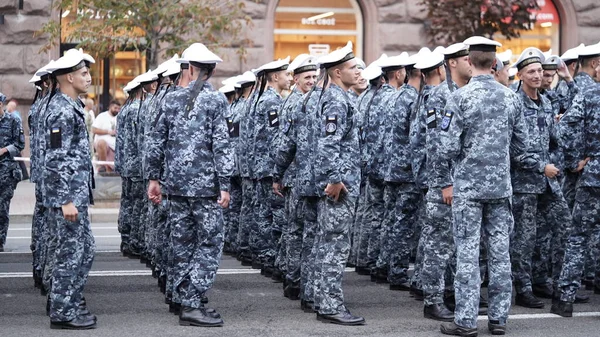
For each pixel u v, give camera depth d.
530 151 12.53
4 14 27.08
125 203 17.30
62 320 10.95
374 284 14.36
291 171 12.85
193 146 10.99
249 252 16.28
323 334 10.84
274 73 15.08
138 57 28.84
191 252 11.33
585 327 11.36
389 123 13.80
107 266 16.06
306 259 12.27
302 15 28.66
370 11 28.41
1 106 17.09
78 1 23.38
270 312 12.15
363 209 15.41
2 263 16.33
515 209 12.55
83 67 10.98
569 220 12.95
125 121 16.67
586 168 11.91
